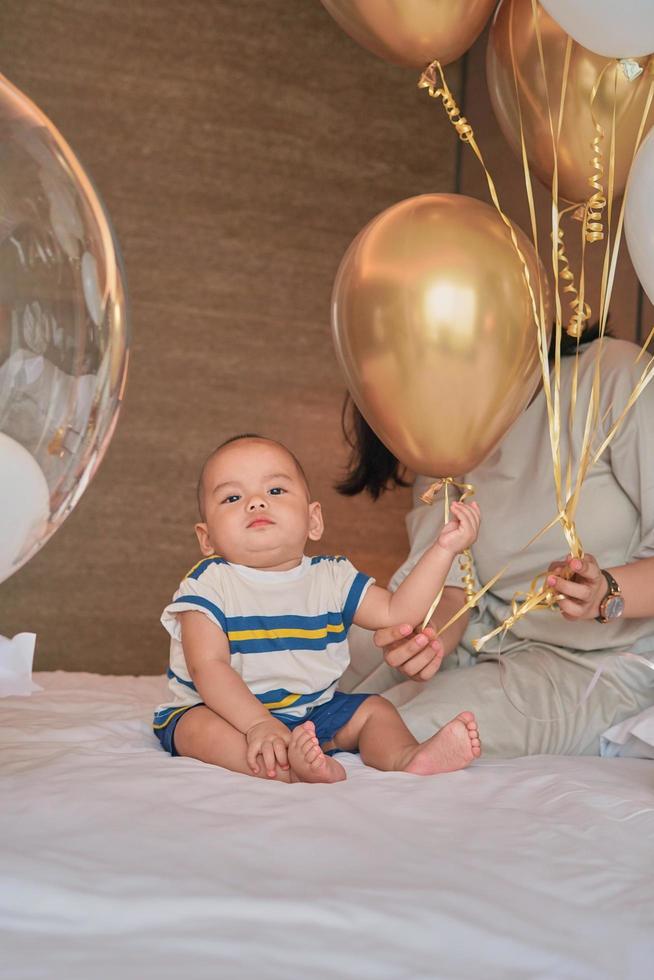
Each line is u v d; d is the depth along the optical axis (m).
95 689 2.05
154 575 3.70
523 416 1.80
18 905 0.69
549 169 1.46
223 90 3.84
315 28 3.94
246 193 3.85
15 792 0.98
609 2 1.11
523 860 0.88
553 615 1.67
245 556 1.47
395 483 2.07
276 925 0.69
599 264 2.67
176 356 3.76
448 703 1.52
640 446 1.64
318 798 1.04
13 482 0.85
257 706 1.31
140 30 3.75
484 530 1.78
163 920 0.69
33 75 3.65
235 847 0.85
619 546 1.70
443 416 1.29
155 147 3.76
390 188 4.01
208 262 3.80
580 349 1.76
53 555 3.62
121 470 3.69
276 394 3.85
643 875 0.87
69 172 0.85
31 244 0.81
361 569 3.89
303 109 3.93
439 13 1.34
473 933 0.70
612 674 1.60
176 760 1.19
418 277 1.25
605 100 1.34
